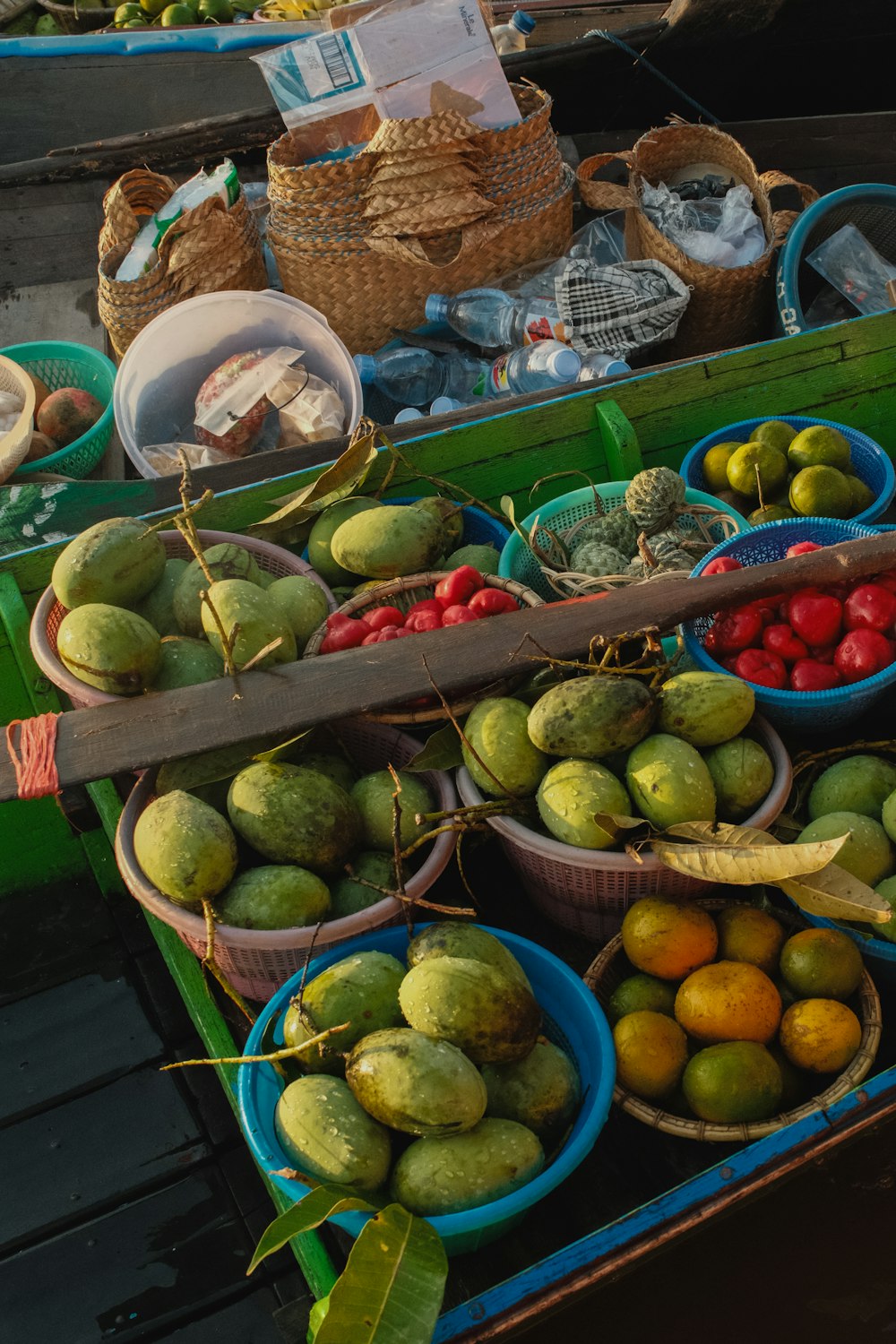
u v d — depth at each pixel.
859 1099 1.74
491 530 2.96
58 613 2.41
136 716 2.09
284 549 2.62
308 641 2.38
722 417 3.17
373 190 3.65
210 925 1.86
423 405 3.90
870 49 5.43
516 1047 1.69
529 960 1.94
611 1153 1.99
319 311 3.88
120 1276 1.98
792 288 3.83
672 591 2.25
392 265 3.79
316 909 1.93
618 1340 1.81
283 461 3.05
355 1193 1.55
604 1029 1.81
